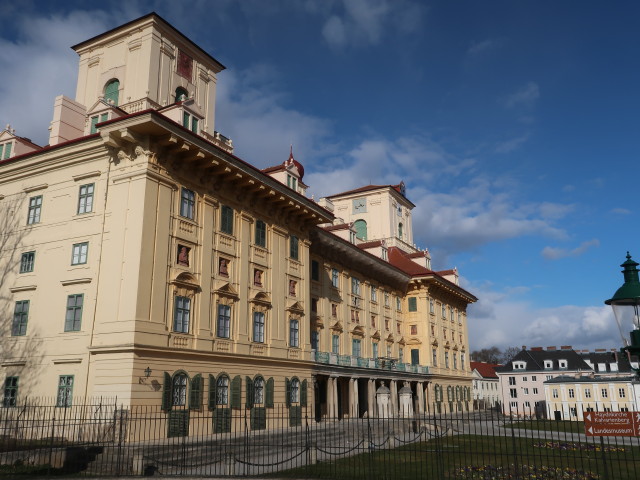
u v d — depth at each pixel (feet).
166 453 71.82
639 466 68.95
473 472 60.54
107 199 97.71
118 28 135.03
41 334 98.17
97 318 92.17
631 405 255.91
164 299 93.81
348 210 247.70
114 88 135.13
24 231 107.04
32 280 102.68
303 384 126.21
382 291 193.57
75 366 92.12
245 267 114.52
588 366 308.81
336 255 163.22
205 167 105.60
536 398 303.07
